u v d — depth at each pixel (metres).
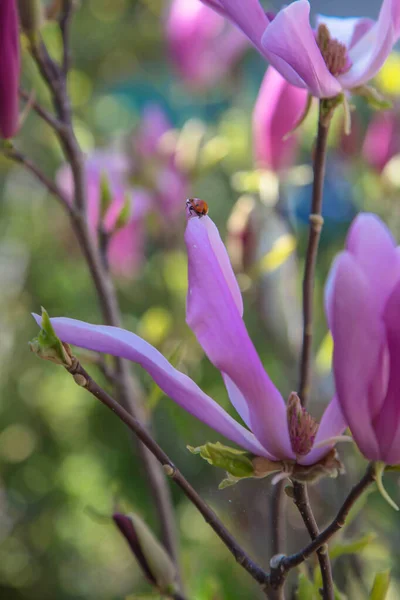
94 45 2.35
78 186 0.88
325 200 1.31
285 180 1.00
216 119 1.58
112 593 2.60
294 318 1.09
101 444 2.34
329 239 1.34
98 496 2.36
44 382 2.43
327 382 0.97
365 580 1.03
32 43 0.86
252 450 0.65
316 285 1.33
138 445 0.90
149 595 0.79
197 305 0.64
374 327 0.61
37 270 2.21
